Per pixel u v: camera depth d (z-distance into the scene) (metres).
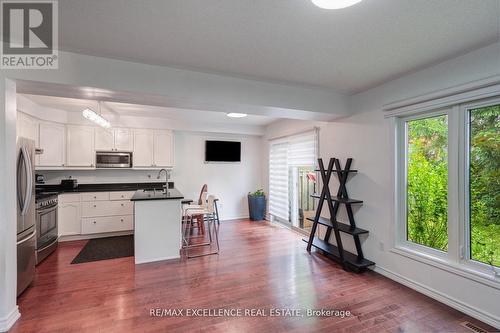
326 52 2.24
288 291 2.64
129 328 2.03
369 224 3.22
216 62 2.46
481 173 2.22
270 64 2.51
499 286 2.00
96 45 2.11
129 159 5.09
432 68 2.51
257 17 1.71
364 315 2.22
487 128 2.18
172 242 3.62
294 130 5.01
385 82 3.00
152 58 2.37
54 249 3.96
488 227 2.17
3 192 2.00
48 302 2.42
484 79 2.05
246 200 6.60
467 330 2.01
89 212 4.64
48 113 4.30
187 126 5.59
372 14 1.67
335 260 3.52
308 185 4.90
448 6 1.58
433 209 2.62
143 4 1.57
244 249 4.02
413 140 2.84
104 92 2.45
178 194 4.04
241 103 2.90
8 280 2.04
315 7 1.59
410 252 2.71
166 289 2.69
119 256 3.72
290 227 5.35
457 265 2.31
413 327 2.06
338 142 3.79
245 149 6.59
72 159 4.68
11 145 2.09
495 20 1.73
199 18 1.72
